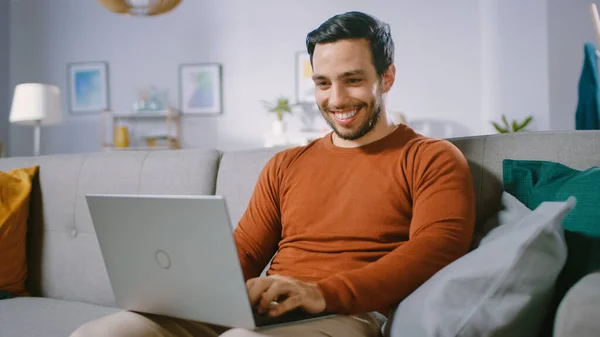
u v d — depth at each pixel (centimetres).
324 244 106
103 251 90
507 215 102
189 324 91
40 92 389
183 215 75
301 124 496
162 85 516
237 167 145
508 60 434
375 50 110
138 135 521
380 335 96
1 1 517
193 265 77
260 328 80
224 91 508
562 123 423
